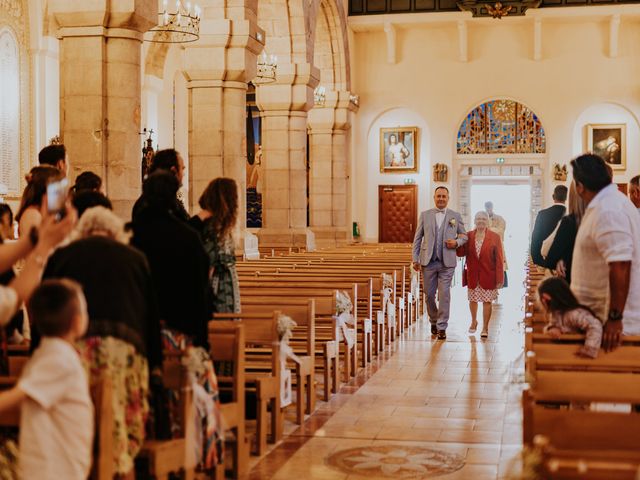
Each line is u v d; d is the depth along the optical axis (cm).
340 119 2834
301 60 2183
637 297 636
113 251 493
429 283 1476
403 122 3061
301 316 911
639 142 2914
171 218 582
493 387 1049
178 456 559
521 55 2934
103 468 444
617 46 2869
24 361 591
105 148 1174
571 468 354
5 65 2006
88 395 424
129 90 1180
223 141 1655
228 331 686
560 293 621
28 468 408
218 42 1625
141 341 493
